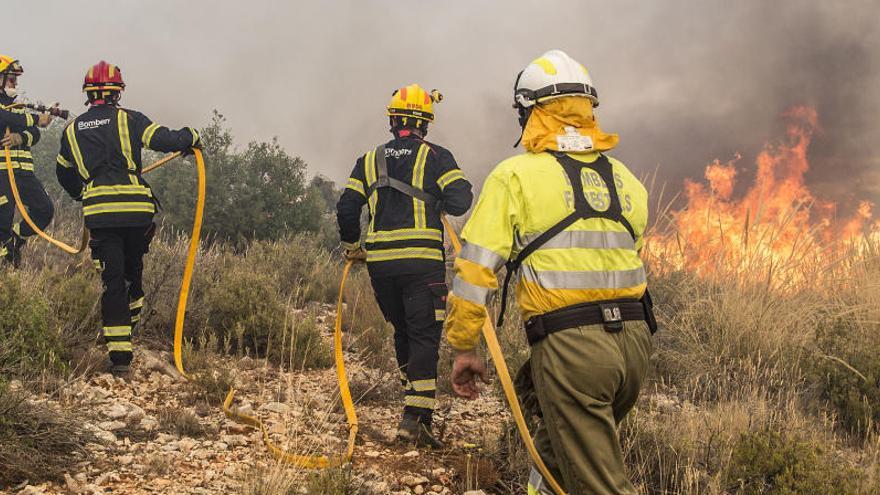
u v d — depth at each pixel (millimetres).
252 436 4293
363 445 4355
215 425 4383
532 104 2883
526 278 2754
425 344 4508
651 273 7336
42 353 4625
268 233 13195
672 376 5953
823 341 5805
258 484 3496
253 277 6488
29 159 7621
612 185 2840
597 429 2678
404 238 4566
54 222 9898
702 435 4461
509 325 6246
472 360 2832
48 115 7402
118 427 4141
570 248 2713
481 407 5230
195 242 5742
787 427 4543
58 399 4324
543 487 2980
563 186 2756
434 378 4520
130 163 5309
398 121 4738
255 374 5520
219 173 13148
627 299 2768
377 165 4672
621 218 2805
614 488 2637
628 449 4023
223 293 6262
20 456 3486
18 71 7379
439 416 4992
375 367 6070
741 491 3859
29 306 4836
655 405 4891
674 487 3928
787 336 6129
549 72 2887
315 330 6168
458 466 4074
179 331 5605
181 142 5438
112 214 5164
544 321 2717
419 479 3881
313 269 8523
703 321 6406
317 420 4660
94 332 5680
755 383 5430
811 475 3803
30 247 7703
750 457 3969
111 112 5324
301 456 3896
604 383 2668
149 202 5379
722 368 5848
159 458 3736
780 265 6836
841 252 6941
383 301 4766
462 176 4637
